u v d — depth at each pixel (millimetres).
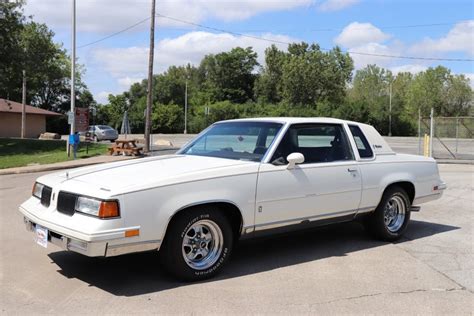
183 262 4840
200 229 5031
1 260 5664
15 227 7461
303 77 85125
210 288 4781
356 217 6383
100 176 4988
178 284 4875
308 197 5691
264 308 4293
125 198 4453
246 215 5195
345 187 6070
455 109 86188
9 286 4797
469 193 11703
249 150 5754
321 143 6059
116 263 5539
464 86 86000
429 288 4887
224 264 5148
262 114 76938
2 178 15383
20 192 11633
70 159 22203
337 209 6047
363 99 81125
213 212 5008
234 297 4547
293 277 5156
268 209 5363
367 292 4742
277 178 5414
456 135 26906
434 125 26594
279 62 97062
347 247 6434
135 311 4188
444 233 7414
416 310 4316
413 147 32594
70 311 4180
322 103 77812
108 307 4273
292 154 5453
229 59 104000
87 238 4293
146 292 4648
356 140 6465
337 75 86312
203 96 101500
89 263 5539
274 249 6277
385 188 6578
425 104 86062
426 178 7219
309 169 5719
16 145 30250
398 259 5918
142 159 5832
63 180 5066
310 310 4266
